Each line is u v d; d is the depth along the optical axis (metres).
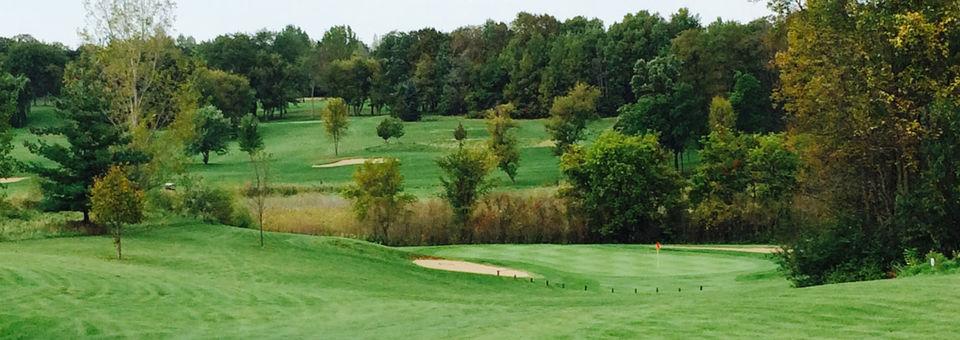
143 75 40.03
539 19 139.25
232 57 122.38
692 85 81.81
